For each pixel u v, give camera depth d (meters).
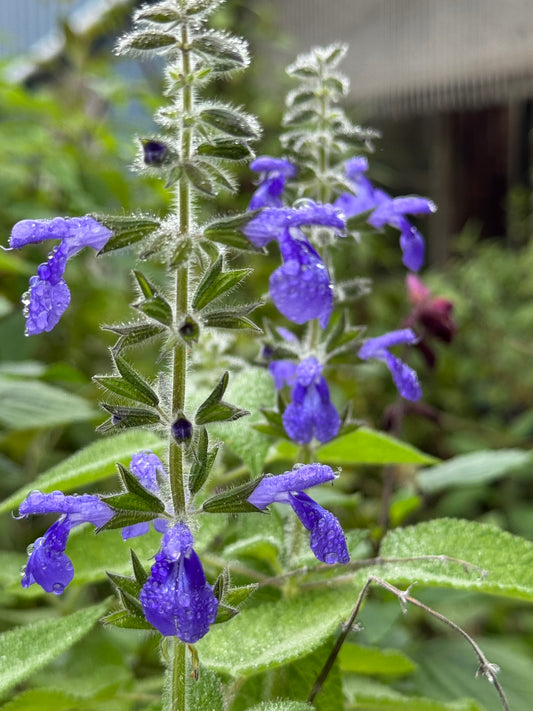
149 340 0.16
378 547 0.29
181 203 0.16
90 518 0.16
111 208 0.52
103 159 0.53
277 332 0.25
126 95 0.54
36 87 0.72
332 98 0.24
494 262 0.67
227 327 0.16
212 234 0.16
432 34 0.68
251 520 0.24
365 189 0.24
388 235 0.78
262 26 0.73
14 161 0.53
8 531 0.38
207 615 0.14
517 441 0.51
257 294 0.56
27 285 0.46
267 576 0.23
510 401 0.61
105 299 0.49
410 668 0.24
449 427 0.54
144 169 0.16
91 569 0.23
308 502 0.16
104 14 0.62
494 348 0.63
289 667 0.21
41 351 0.48
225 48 0.16
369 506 0.40
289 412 0.21
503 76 0.64
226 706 0.20
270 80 0.76
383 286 0.69
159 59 0.62
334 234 0.23
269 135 0.71
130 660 0.30
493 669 0.18
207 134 0.16
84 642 0.29
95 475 0.23
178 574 0.14
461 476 0.31
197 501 0.24
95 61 0.57
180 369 0.16
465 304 0.62
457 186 0.80
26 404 0.32
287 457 0.27
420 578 0.20
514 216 0.76
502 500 0.49
